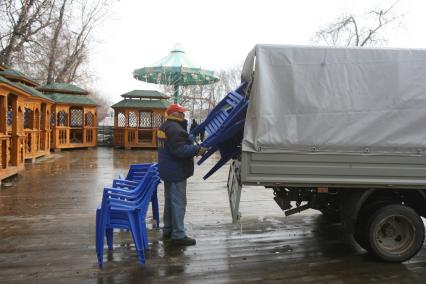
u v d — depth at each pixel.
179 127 4.52
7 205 6.71
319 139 4.12
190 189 8.57
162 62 19.50
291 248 4.70
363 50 4.17
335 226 5.65
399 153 4.15
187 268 4.02
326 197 4.62
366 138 4.14
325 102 4.14
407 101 4.16
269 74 4.16
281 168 4.11
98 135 21.64
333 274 3.93
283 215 6.26
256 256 4.41
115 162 13.67
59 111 17.61
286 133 4.11
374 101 4.16
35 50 17.70
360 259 4.35
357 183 4.14
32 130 13.04
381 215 4.17
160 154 4.65
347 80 4.16
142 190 4.34
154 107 19.64
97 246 4.00
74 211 6.30
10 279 3.68
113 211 4.17
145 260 4.21
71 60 22.77
